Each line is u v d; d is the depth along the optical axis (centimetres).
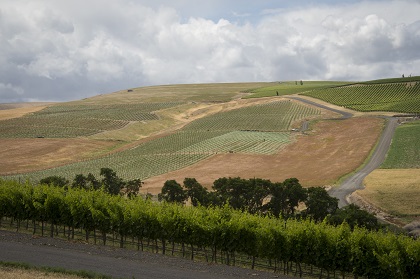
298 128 17175
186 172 11581
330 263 3578
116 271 2997
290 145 14400
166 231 4081
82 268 3036
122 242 4250
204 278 2983
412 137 13850
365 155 12494
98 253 3588
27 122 19925
